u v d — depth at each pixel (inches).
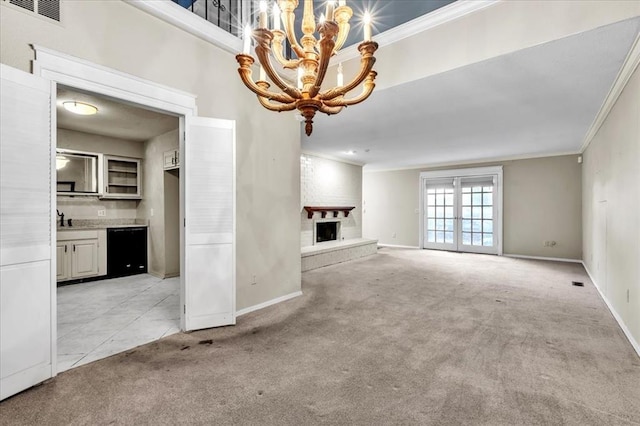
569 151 251.0
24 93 71.8
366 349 94.7
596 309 132.3
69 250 172.6
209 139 110.1
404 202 346.3
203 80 112.2
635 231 99.3
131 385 75.1
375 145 233.9
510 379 77.9
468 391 72.6
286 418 63.2
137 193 208.7
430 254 293.4
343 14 67.7
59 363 85.8
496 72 109.9
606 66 105.2
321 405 67.4
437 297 150.8
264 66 61.9
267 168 137.1
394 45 120.9
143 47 95.8
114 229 189.9
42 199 75.3
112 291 160.4
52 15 78.2
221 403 68.1
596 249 175.5
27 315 72.6
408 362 86.5
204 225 109.9
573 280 185.8
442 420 62.6
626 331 106.6
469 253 299.4
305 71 71.7
